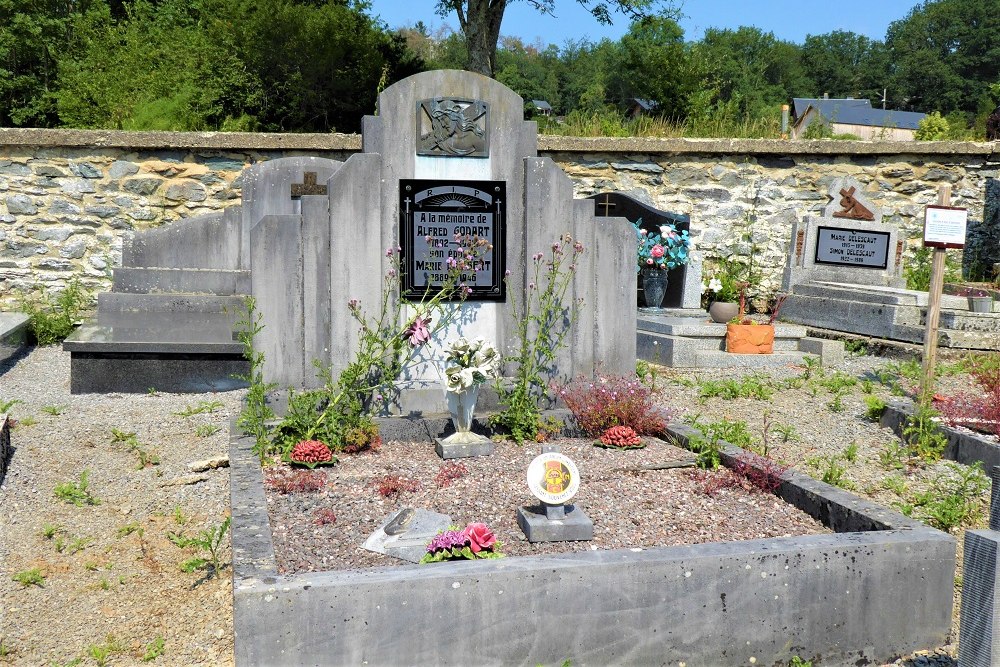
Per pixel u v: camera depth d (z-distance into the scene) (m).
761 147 12.72
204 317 8.43
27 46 18.47
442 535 3.87
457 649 3.42
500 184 6.47
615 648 3.56
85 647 3.74
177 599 4.12
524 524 4.38
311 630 3.29
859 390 8.06
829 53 69.56
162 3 19.86
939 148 13.09
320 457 5.36
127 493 5.31
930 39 69.38
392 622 3.35
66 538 4.68
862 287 10.99
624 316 6.80
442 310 6.45
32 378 8.41
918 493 5.25
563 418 6.28
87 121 15.12
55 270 11.29
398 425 6.03
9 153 11.05
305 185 10.00
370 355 6.16
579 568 3.50
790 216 13.01
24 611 3.98
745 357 9.17
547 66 50.41
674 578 3.59
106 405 7.17
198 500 5.23
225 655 3.68
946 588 3.90
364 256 6.23
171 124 13.16
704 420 6.92
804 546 3.75
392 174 6.26
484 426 6.17
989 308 9.81
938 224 6.70
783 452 6.09
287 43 16.47
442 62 33.38
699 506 4.80
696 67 20.16
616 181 12.60
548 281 6.55
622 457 5.70
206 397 7.57
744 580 3.66
